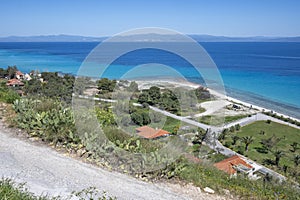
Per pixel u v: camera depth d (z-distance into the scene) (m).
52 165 4.34
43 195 3.32
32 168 4.10
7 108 7.19
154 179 4.51
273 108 31.77
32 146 5.04
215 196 4.25
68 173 4.13
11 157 4.41
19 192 3.07
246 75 61.00
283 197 4.62
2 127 5.86
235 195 4.41
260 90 43.84
